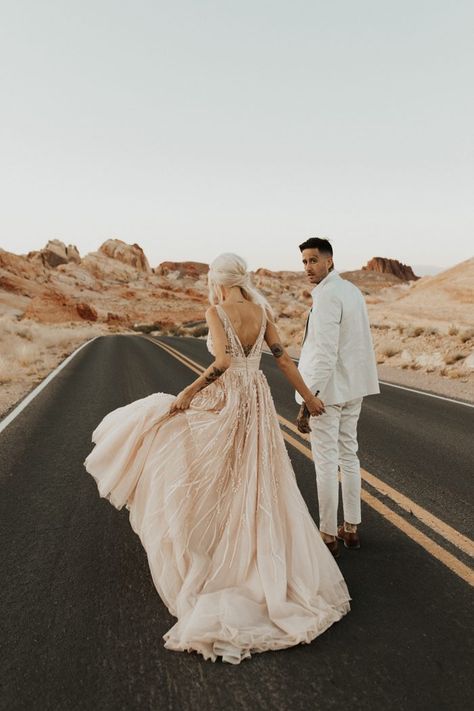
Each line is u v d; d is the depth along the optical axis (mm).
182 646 2330
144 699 2064
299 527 2717
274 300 134000
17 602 2760
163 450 2762
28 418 7246
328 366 3119
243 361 2830
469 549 3381
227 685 2148
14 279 90938
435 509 4047
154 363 15211
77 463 5184
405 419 7434
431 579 3014
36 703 2045
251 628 2422
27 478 4750
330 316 3125
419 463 5270
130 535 3594
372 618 2639
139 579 3008
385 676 2203
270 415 2816
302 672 2234
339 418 3338
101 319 82375
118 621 2592
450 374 12148
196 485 2701
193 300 133000
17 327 25047
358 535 3613
